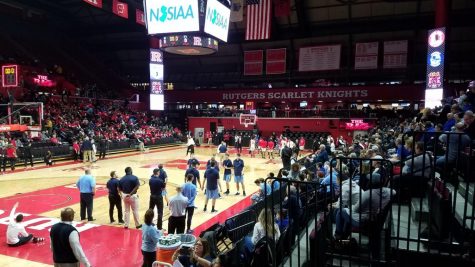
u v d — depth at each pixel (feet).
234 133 131.23
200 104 148.46
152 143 115.65
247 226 27.17
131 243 31.50
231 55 141.79
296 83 143.84
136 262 27.58
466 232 13.99
